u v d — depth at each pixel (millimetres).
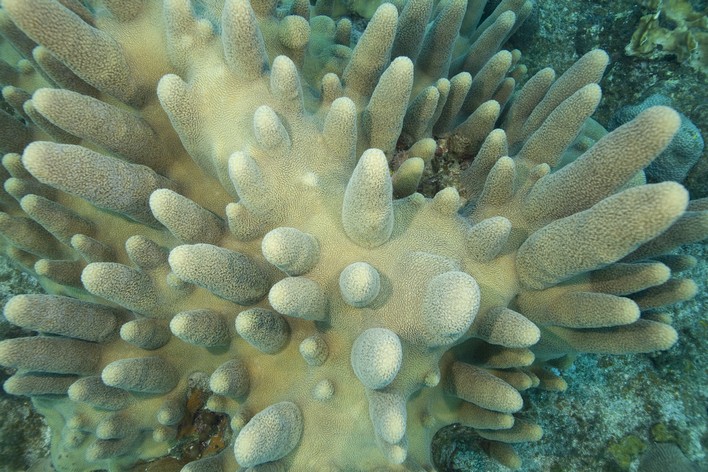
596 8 5207
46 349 2512
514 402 2168
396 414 1777
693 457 4078
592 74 2758
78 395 2502
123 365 2334
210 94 2441
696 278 4539
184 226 2258
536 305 2473
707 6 4766
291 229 1987
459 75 2949
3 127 3127
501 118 3621
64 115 2242
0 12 2740
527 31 5316
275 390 2451
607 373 4336
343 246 2240
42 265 2771
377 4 4723
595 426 4156
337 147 2395
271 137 2207
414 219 2379
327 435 2215
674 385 4320
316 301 2061
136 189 2402
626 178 2102
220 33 2590
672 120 1837
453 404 2738
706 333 4387
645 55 5055
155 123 2729
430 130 3135
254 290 2311
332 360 2287
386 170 1811
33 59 2998
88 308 2592
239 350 2574
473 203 2850
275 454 2004
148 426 2785
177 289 2510
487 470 3859
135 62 2576
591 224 1896
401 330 2076
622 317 2051
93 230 2875
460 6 2965
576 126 2570
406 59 2314
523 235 2516
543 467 4078
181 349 2725
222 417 2893
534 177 2596
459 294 1655
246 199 2205
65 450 3150
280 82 2275
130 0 2525
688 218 2377
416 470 2201
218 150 2410
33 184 2898
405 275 2125
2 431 3914
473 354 2682
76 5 2592
